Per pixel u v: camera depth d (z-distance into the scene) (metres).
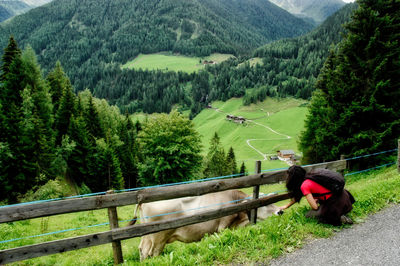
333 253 4.58
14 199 29.56
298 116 151.75
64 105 44.97
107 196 4.59
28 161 31.38
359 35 16.47
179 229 5.91
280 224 5.48
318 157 26.42
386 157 15.91
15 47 39.28
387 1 16.11
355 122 16.95
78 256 8.42
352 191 7.89
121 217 16.66
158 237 5.83
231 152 67.50
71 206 4.29
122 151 48.75
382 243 4.79
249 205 6.00
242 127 149.12
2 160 28.66
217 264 4.45
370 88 16.39
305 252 4.68
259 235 5.15
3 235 9.70
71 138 39.69
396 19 16.06
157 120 33.22
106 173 39.72
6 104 31.36
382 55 15.91
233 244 4.86
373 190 7.46
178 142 31.97
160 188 5.01
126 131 59.75
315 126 25.14
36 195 27.48
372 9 16.80
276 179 6.42
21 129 30.84
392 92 15.76
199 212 5.53
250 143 123.50
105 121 64.62
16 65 39.19
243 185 5.84
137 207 5.92
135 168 50.38
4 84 37.12
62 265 7.34
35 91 39.91
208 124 178.88
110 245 9.84
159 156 32.00
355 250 4.62
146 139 32.91
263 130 142.00
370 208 6.26
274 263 4.41
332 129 18.34
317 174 5.08
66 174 40.47
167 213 5.85
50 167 36.16
